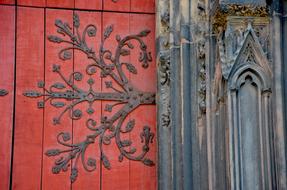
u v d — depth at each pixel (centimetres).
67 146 724
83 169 722
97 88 744
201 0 705
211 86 666
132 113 742
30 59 739
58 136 725
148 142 736
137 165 730
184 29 703
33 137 720
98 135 732
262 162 607
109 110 739
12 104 724
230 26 636
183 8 710
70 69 744
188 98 683
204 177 660
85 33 757
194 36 701
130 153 732
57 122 728
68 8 760
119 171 726
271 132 612
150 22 771
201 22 700
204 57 686
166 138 706
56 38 749
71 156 722
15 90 728
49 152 719
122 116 740
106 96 743
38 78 736
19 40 742
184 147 671
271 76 622
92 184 720
